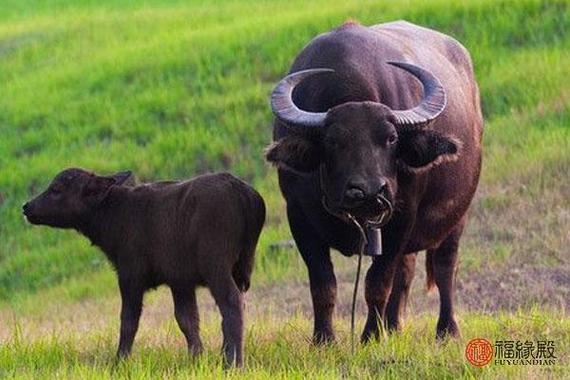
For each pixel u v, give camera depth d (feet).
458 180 137.80
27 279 257.55
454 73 143.95
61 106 339.98
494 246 216.13
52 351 130.11
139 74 348.79
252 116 305.94
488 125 274.16
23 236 278.46
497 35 320.29
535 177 240.32
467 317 157.38
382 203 113.50
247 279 123.44
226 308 119.55
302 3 417.08
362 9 356.38
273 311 194.90
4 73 388.16
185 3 480.23
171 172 291.99
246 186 122.83
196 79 333.42
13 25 460.14
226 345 118.83
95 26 428.97
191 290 124.88
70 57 391.86
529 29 319.68
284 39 343.87
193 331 126.11
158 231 123.24
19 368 121.39
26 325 176.24
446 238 143.64
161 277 124.67
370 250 122.31
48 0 524.52
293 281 215.31
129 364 118.52
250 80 327.26
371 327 128.26
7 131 331.98
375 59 126.21
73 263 260.42
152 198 124.47
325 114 117.19
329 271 127.95
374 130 115.44
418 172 121.60
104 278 244.22
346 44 126.52
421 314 176.96
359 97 122.01
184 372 113.19
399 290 143.33
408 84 127.34
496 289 197.47
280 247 228.84
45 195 127.44
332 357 119.14
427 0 354.13
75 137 319.27
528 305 188.55
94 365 118.83
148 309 203.21
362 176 112.98
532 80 290.76
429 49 142.72
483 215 228.63
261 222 123.65
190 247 121.08
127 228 125.08
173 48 358.84
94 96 342.44
